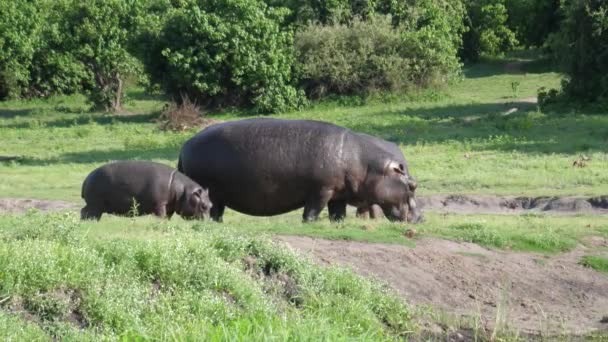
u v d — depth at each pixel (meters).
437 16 129.00
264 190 45.94
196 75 113.62
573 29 102.44
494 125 94.06
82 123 114.94
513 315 37.16
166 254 31.12
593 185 64.81
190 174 47.31
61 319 27.42
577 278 41.44
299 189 45.94
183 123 104.38
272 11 120.00
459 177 67.81
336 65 119.50
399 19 128.88
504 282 39.81
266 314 30.14
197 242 32.84
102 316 27.70
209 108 118.44
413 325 34.00
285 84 119.12
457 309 36.88
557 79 130.38
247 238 35.31
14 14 135.62
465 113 105.25
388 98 118.88
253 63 114.06
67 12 122.94
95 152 89.62
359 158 46.56
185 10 115.56
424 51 120.50
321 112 113.50
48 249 29.25
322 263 36.78
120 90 126.44
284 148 45.66
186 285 30.80
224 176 46.31
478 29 152.50
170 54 113.81
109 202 45.94
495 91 123.12
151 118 116.12
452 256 40.91
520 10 154.88
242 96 118.25
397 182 47.16
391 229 43.47
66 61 140.75
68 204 60.50
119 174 46.00
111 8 121.06
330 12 129.12
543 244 44.72
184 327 27.75
